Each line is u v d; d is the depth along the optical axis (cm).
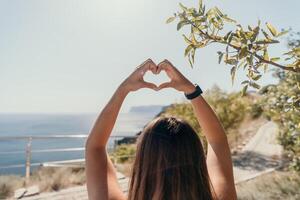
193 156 84
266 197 630
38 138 884
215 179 91
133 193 84
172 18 170
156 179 82
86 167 92
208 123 103
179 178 81
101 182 87
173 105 1238
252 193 670
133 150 1297
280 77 364
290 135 498
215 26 166
